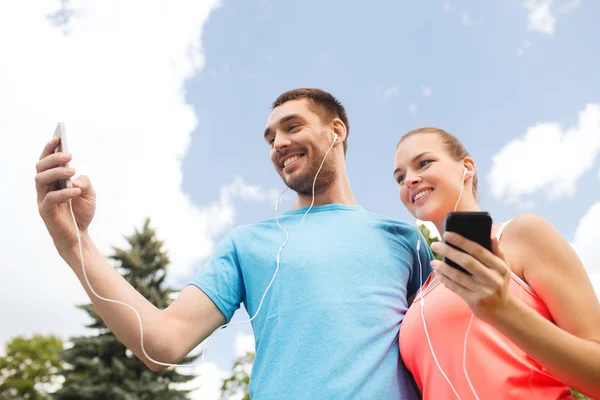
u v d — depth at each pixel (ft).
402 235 7.11
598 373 3.96
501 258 3.75
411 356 5.46
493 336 4.85
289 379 5.47
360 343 5.56
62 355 48.67
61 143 4.90
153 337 5.47
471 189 6.34
